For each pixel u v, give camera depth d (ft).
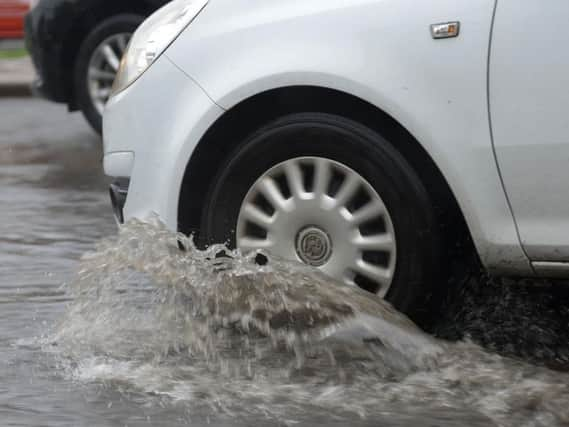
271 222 29.09
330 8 28.37
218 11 29.50
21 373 27.35
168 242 29.22
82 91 68.69
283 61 28.37
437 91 27.25
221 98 28.91
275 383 26.48
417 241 28.09
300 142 28.71
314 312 28.02
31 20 68.74
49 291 35.50
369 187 28.27
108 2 67.92
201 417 24.27
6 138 73.10
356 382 26.48
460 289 29.19
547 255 27.07
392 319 27.89
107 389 26.18
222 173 29.35
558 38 26.43
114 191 31.35
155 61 29.91
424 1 27.53
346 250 28.55
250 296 28.37
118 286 32.42
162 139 29.71
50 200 51.34
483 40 26.94
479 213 27.25
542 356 28.37
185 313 29.22
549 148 26.58
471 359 27.53
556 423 23.82
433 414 24.36
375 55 27.71
